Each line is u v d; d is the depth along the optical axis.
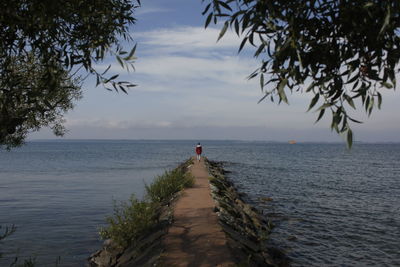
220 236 7.09
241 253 6.50
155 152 95.62
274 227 12.00
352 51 2.17
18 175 30.62
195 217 8.91
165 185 14.42
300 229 11.80
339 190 22.00
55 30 3.54
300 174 33.22
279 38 2.14
